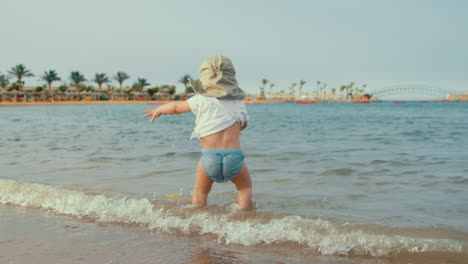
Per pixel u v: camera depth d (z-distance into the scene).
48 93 120.06
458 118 23.66
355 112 44.28
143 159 6.80
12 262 2.45
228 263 2.40
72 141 10.09
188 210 3.46
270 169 5.74
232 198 4.05
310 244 2.70
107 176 5.29
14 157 7.11
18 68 111.69
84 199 3.91
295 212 3.49
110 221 3.30
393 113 38.25
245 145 8.88
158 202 3.76
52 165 6.20
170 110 3.46
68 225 3.22
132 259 2.48
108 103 119.06
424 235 2.83
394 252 2.53
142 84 138.38
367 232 2.88
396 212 3.49
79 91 128.88
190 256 2.53
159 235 2.95
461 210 3.53
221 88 3.31
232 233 2.93
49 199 3.97
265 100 192.25
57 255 2.56
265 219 3.20
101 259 2.49
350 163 6.20
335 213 3.45
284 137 11.03
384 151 7.63
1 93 110.00
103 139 10.67
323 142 9.52
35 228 3.14
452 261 2.38
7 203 3.93
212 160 3.30
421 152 7.41
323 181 4.90
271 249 2.63
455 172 5.32
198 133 3.38
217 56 3.42
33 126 17.27
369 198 4.03
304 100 191.62
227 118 3.31
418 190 4.36
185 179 5.09
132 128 15.85
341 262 2.40
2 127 16.42
